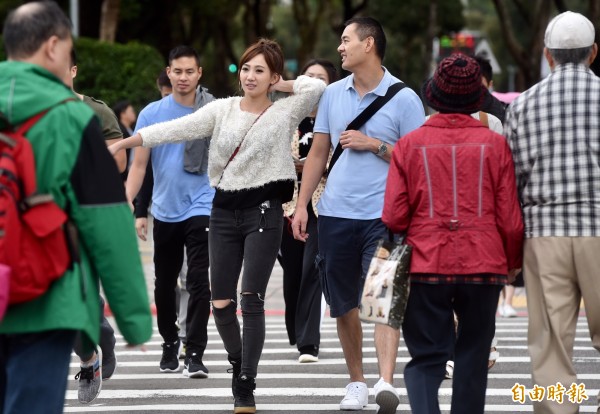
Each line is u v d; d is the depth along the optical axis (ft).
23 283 30.01
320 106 50.55
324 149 50.60
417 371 40.32
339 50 49.29
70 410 50.90
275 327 81.92
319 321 64.13
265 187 48.49
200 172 58.90
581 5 424.87
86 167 30.83
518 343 71.72
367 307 39.88
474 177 39.42
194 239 58.34
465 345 40.68
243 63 48.83
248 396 49.16
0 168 30.12
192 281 58.59
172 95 60.18
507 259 40.65
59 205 30.73
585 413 49.55
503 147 39.73
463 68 39.63
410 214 40.37
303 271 63.62
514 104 41.50
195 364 58.90
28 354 30.78
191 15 276.00
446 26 355.77
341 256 49.34
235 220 48.98
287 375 60.18
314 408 51.55
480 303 39.73
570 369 41.27
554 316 40.81
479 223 39.34
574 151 40.19
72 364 63.21
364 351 67.97
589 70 41.27
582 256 40.24
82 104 31.45
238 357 50.31
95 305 31.96
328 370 61.72
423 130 40.16
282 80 49.34
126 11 223.10
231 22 340.18
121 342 73.31
